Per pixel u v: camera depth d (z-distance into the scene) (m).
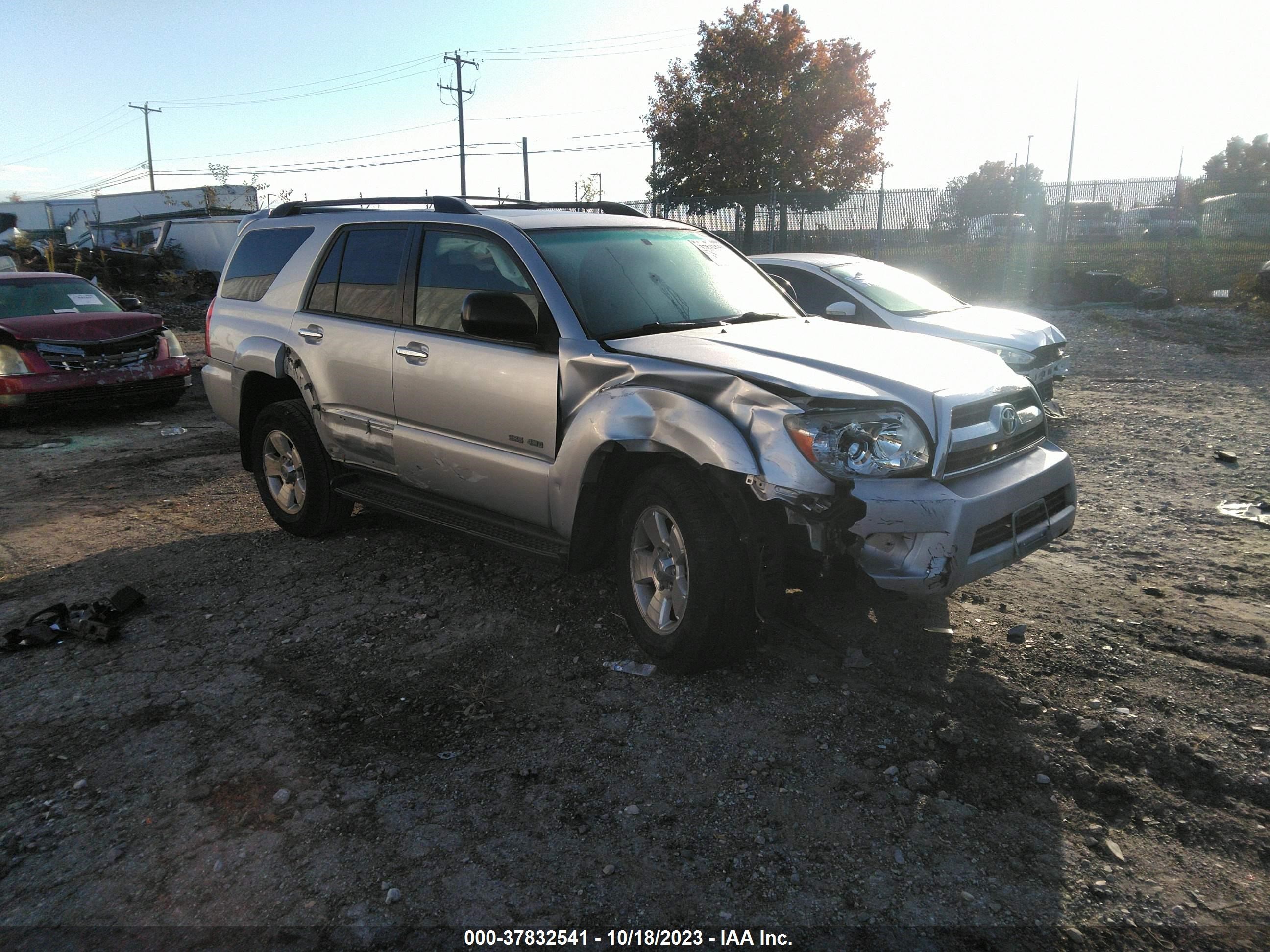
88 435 8.82
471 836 2.68
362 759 3.09
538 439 3.93
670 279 4.37
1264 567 4.65
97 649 4.01
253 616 4.34
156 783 2.97
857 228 22.61
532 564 4.27
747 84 29.56
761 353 3.61
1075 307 18.09
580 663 3.76
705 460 3.24
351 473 5.21
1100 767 2.96
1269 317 15.41
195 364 13.93
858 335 4.10
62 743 3.23
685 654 3.48
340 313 4.95
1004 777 2.93
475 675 3.68
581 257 4.18
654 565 3.67
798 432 3.12
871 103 30.00
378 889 2.46
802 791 2.87
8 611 4.47
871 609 4.15
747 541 3.26
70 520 5.99
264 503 5.73
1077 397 9.65
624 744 3.15
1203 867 2.51
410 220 4.67
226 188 39.16
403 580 4.73
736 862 2.55
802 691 3.48
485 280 4.23
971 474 3.41
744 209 23.89
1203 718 3.21
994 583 4.54
